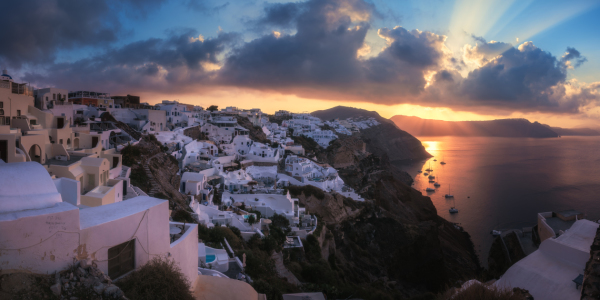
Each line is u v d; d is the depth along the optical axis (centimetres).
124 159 4375
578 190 12912
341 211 7250
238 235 4034
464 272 6819
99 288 974
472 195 12681
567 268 2600
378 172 10650
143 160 4697
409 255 7006
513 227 9088
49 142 3169
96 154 3547
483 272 5541
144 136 6041
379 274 6250
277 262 3781
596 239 1700
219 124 10194
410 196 10681
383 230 7406
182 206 4081
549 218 4503
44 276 931
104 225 1088
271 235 4500
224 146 8569
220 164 6750
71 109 5203
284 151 9994
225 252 2811
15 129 3003
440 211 10744
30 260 911
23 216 901
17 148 2609
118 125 5788
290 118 18388
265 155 8662
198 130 8619
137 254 1217
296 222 5538
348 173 10294
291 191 6912
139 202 1323
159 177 4584
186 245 1523
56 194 1071
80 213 1143
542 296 2455
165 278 1199
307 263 4322
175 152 6462
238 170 7075
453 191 13388
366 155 13188
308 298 2533
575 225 3150
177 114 8750
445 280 6378
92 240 1051
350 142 13012
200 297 1498
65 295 920
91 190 2719
